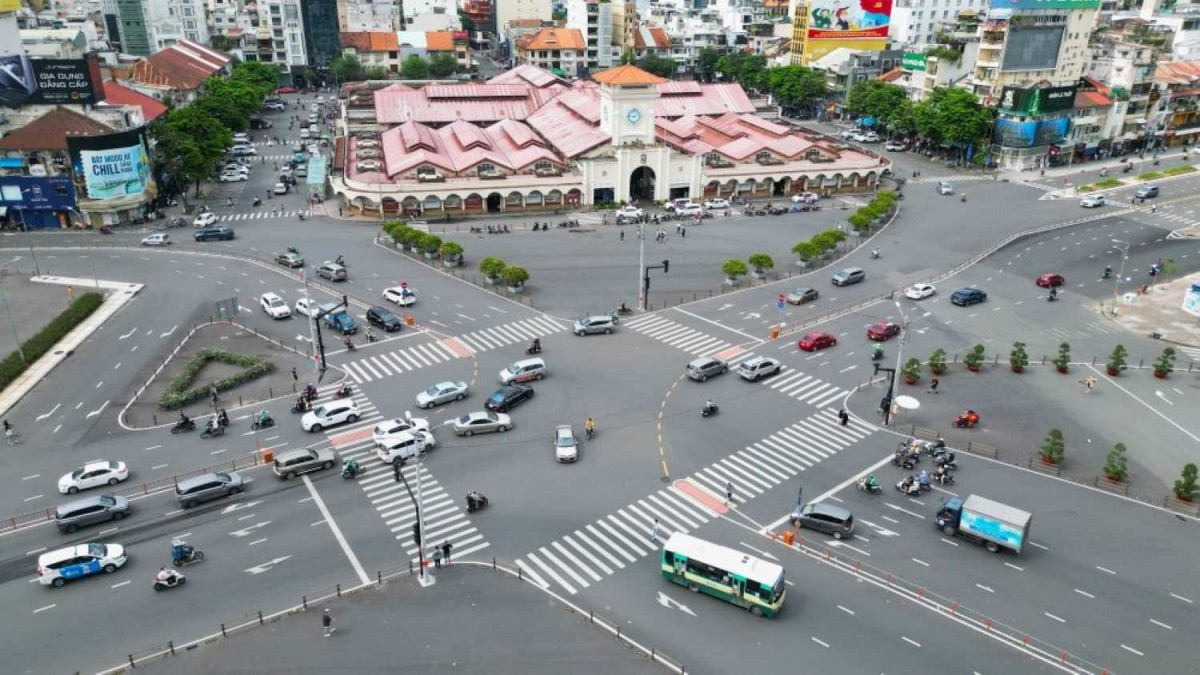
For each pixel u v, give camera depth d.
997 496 67.56
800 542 61.66
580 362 90.94
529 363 85.75
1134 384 86.94
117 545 58.88
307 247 126.38
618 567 58.88
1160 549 60.94
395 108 187.38
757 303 107.75
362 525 63.41
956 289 112.75
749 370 86.44
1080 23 185.12
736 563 54.53
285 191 156.62
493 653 50.59
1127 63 183.75
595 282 114.06
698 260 123.00
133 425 77.31
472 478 69.56
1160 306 107.38
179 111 151.75
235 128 187.25
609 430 77.12
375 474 70.06
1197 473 68.94
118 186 131.25
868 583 57.31
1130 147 192.12
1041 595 56.16
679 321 102.12
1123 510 65.75
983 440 76.12
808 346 93.62
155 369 87.94
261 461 71.81
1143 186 161.12
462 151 156.75
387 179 143.62
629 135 150.75
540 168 149.25
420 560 56.72
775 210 147.62
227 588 56.41
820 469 71.38
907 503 66.56
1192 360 92.25
